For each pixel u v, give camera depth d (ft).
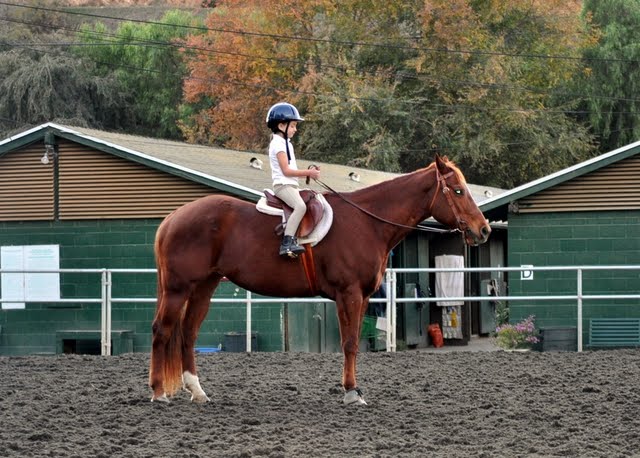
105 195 74.23
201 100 176.04
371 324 76.89
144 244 73.72
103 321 59.36
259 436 30.22
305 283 35.22
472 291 93.86
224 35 160.15
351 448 28.40
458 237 86.84
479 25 150.71
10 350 75.10
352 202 35.91
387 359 52.39
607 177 69.56
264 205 35.37
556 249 70.49
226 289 70.95
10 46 174.50
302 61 155.74
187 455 27.17
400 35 156.15
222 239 35.37
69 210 74.79
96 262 74.23
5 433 30.68
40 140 75.31
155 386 35.96
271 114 35.19
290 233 34.27
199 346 71.10
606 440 29.76
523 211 70.85
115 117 174.50
